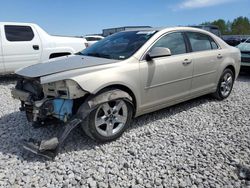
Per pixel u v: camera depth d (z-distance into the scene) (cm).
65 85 324
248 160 319
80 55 433
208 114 482
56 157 324
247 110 505
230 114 482
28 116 384
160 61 412
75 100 347
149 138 379
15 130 410
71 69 341
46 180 281
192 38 486
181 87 456
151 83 402
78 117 330
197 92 496
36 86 353
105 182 278
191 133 398
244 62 876
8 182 277
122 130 373
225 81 566
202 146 356
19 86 383
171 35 446
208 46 523
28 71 359
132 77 375
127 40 434
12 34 756
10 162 315
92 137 348
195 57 472
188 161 316
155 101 418
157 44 418
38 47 795
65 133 325
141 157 325
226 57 551
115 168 301
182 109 506
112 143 362
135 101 388
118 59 384
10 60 753
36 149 318
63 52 845
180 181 279
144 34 434
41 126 384
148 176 287
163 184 274
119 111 371
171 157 325
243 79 853
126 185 273
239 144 362
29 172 294
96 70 346
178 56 444
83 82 325
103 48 436
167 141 369
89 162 314
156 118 457
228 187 270
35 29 801
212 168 303
